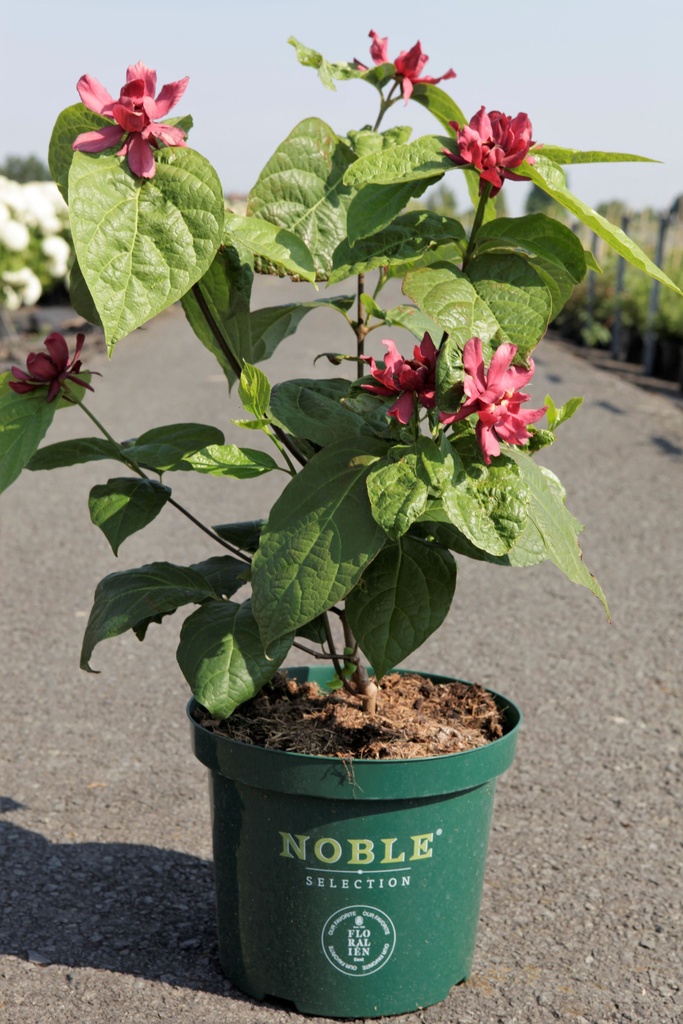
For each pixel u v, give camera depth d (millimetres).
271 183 1983
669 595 4977
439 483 1674
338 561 1742
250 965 2125
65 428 8086
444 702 2322
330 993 2062
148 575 2082
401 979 2074
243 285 1833
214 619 1986
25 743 3400
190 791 3143
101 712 3660
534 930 2482
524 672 4055
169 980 2223
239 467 1884
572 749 3441
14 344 11742
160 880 2658
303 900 2010
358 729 2109
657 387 11266
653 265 1661
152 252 1590
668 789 3195
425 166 1710
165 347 12984
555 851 2840
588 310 14703
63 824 2918
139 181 1624
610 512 6387
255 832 2020
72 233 1548
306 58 2014
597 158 1763
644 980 2297
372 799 1918
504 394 1669
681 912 2574
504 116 1710
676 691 3916
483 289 1752
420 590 1891
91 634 2004
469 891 2115
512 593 4988
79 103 1693
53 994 2162
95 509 2039
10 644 4219
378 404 1952
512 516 1705
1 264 11789
